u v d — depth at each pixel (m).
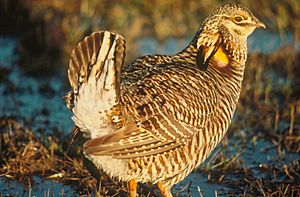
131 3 25.92
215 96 13.73
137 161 13.09
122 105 12.66
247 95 20.33
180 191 15.37
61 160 16.30
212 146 13.97
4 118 18.98
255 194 15.09
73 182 15.69
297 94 20.33
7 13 25.91
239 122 18.86
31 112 19.86
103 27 24.77
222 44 14.74
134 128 12.65
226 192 15.27
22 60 23.27
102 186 15.37
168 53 23.45
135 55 23.12
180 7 25.95
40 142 17.14
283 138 17.61
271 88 20.67
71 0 25.75
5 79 22.05
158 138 12.88
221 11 14.88
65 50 23.38
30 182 15.63
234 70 14.72
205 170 16.16
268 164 16.48
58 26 24.33
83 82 12.38
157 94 13.02
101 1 25.78
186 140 13.26
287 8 25.38
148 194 14.91
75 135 13.76
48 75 22.67
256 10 25.52
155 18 25.53
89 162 15.73
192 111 13.20
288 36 24.64
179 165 13.47
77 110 12.61
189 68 13.85
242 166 16.42
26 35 24.42
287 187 14.98
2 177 15.79
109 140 12.45
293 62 22.28
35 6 25.64
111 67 12.14
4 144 16.88
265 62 22.30
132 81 13.38
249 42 24.17
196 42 14.84
